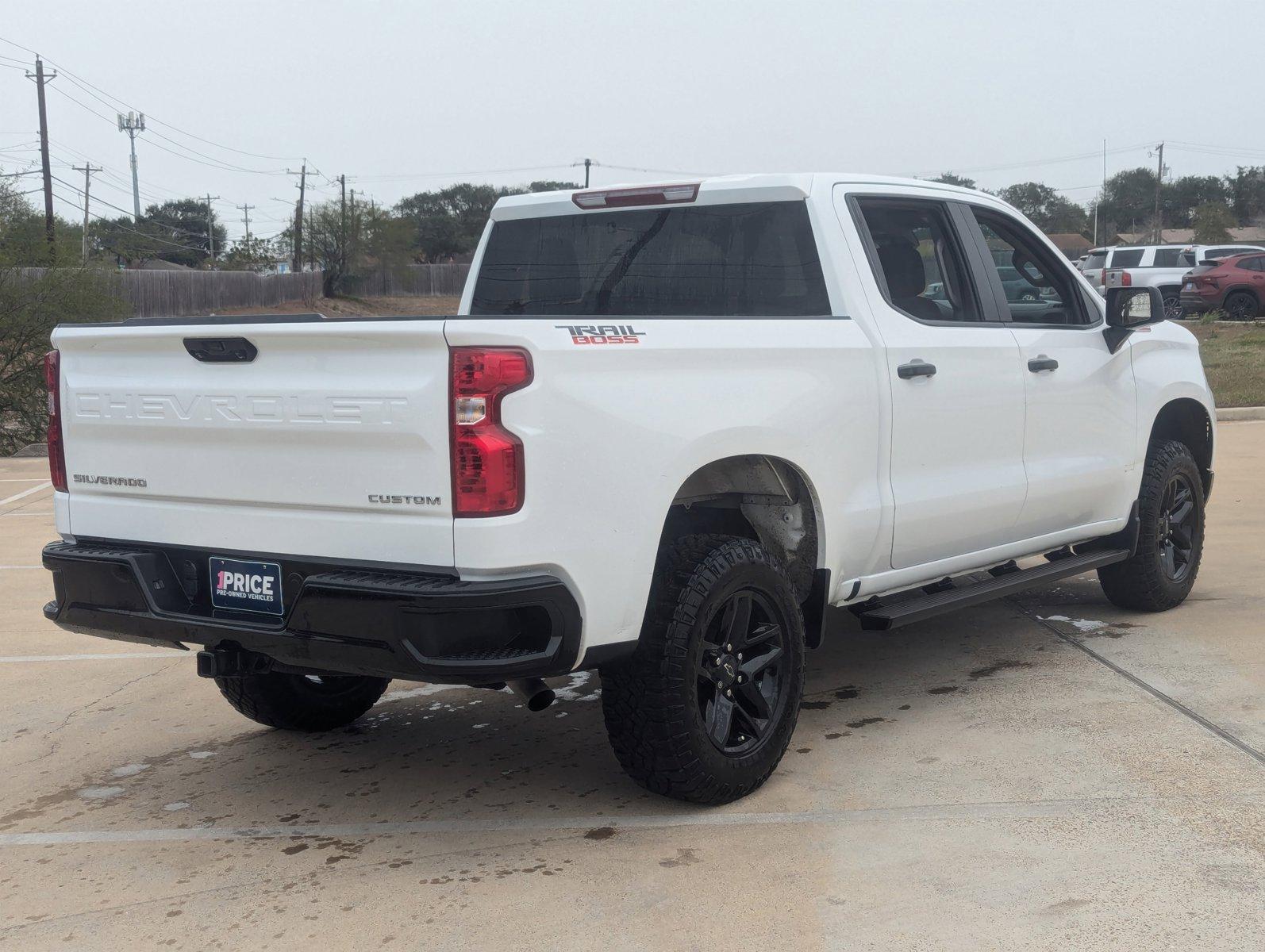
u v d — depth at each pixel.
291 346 3.60
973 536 5.00
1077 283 5.69
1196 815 3.72
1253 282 27.34
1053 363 5.25
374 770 4.51
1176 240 105.00
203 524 3.85
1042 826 3.69
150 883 3.60
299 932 3.25
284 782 4.41
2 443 19.31
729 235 4.77
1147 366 5.95
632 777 3.90
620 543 3.57
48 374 4.25
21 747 4.89
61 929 3.33
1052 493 5.30
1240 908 3.14
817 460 4.23
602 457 3.52
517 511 3.35
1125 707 4.74
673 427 3.71
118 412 3.99
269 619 3.73
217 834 3.96
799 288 4.60
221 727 5.09
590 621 3.53
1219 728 4.45
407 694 5.50
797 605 4.14
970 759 4.28
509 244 5.41
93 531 4.14
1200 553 6.36
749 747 3.98
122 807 4.22
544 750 4.66
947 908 3.21
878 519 4.50
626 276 5.06
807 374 4.21
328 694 4.92
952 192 5.13
